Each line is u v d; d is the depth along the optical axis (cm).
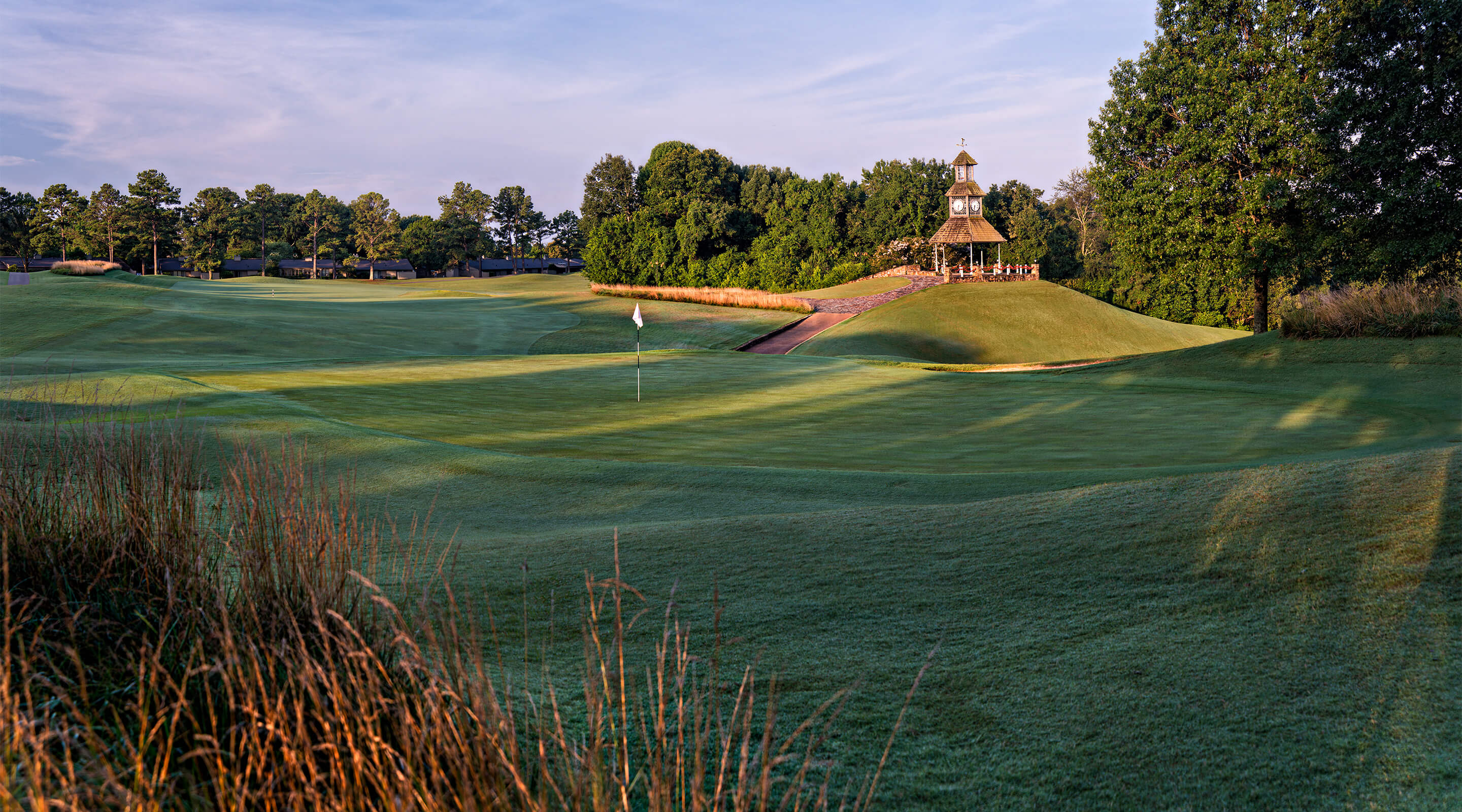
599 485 1005
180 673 312
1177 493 621
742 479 995
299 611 342
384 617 372
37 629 334
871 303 5981
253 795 227
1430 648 365
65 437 629
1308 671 362
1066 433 1474
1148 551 522
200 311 4691
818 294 6512
